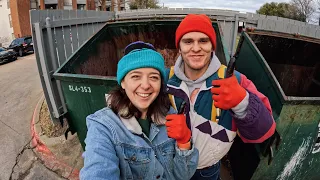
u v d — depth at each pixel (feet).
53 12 14.82
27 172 11.92
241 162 7.85
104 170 3.55
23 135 15.37
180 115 4.37
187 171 4.62
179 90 5.41
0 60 45.70
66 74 8.51
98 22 21.71
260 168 6.76
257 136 4.55
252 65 7.91
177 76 5.50
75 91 8.70
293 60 11.74
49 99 13.62
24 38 58.49
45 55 12.73
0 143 14.57
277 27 24.47
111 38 15.05
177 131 4.27
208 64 5.38
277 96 6.12
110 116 4.07
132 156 4.02
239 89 4.19
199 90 5.26
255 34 10.59
